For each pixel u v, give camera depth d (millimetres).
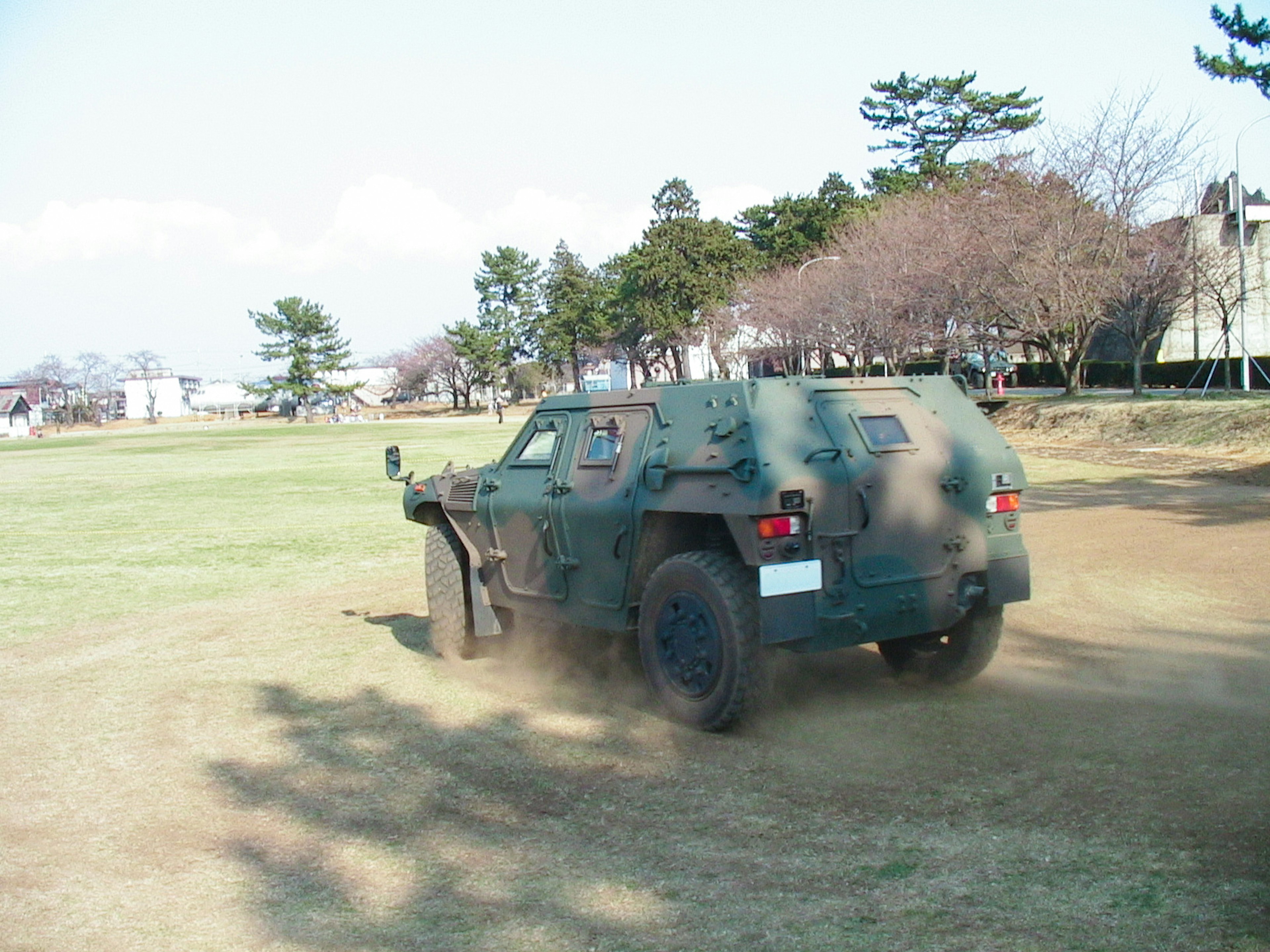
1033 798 4773
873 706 6316
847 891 4012
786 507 5609
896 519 5973
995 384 51906
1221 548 11070
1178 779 4883
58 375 157750
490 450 39250
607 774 5449
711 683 5867
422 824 4945
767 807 4887
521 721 6473
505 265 106375
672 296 74000
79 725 6926
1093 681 6633
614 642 8438
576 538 6871
